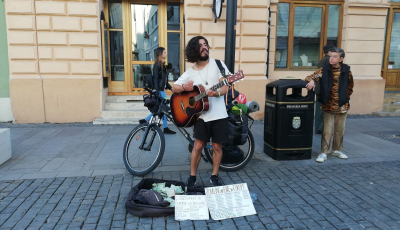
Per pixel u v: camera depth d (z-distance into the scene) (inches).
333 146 183.5
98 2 276.8
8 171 157.2
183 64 324.8
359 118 316.2
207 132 128.6
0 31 276.5
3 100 279.7
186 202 114.0
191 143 153.0
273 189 136.4
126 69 318.7
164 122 236.7
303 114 172.9
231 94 155.6
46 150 195.5
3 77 279.7
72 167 163.8
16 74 276.5
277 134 173.8
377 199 126.3
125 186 138.5
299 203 122.6
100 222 107.5
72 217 110.8
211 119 124.7
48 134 239.3
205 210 112.8
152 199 116.1
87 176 150.9
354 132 250.4
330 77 166.7
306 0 337.1
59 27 274.1
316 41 349.1
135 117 291.4
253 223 108.0
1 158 166.4
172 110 132.5
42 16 271.3
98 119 283.1
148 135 151.2
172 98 131.9
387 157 182.4
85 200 124.2
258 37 297.7
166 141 218.2
